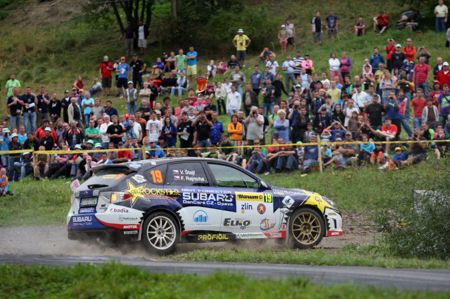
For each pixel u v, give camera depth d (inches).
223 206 941.8
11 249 986.1
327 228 997.8
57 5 3395.7
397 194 1346.0
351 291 540.4
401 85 1877.5
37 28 3238.2
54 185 1483.8
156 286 578.2
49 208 1358.3
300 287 554.9
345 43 2691.9
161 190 912.9
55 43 3065.9
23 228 1207.6
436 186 943.7
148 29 2886.3
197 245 1000.9
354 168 1552.7
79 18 3238.2
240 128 1653.5
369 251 941.8
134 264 773.3
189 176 934.4
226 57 2810.0
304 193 994.7
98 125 1701.5
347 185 1454.2
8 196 1408.7
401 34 2687.0
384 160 1552.7
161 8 3181.6
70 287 614.2
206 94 2193.7
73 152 1520.7
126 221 889.5
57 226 1225.4
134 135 1664.6
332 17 2792.8
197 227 925.2
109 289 580.7
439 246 904.3
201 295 544.1
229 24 2878.9
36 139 1644.9
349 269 745.6
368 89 1790.1
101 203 896.9
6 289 621.3
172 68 2460.6
